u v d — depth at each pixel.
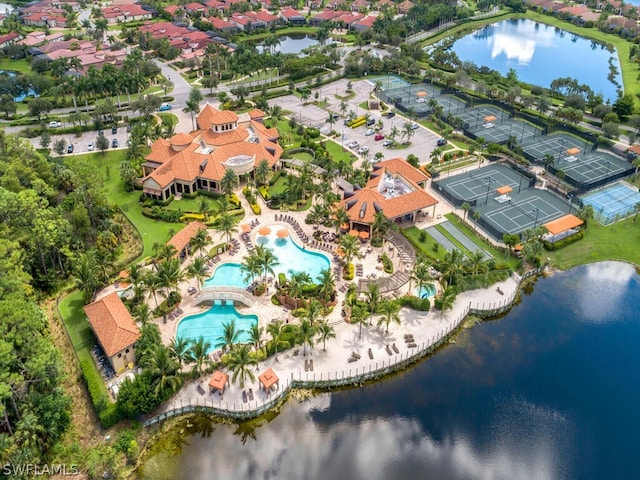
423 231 141.38
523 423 95.69
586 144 194.50
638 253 138.25
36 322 91.44
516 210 153.38
